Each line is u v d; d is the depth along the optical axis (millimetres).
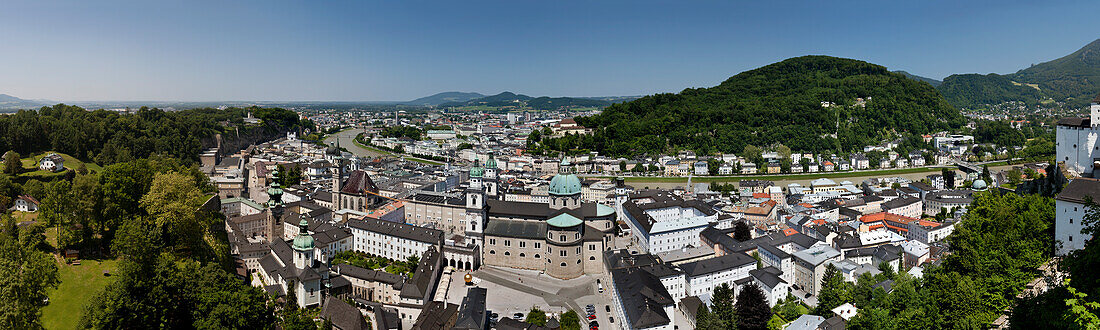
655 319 170000
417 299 199750
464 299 190875
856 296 193875
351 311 173625
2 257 148000
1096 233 99500
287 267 198250
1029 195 197125
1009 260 149375
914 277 188375
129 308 141500
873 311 158125
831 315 190000
